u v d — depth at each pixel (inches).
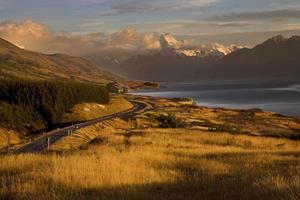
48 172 803.4
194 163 1095.6
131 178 776.9
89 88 6712.6
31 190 674.2
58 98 5748.0
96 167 873.5
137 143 2032.5
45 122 5467.5
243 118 5703.7
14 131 4913.9
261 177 754.8
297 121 5600.4
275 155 1401.3
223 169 981.8
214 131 3260.3
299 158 1268.5
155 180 786.2
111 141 2206.0
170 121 3917.3
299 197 536.1
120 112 6525.6
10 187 702.5
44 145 2881.4
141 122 4879.4
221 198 626.5
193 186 744.3
